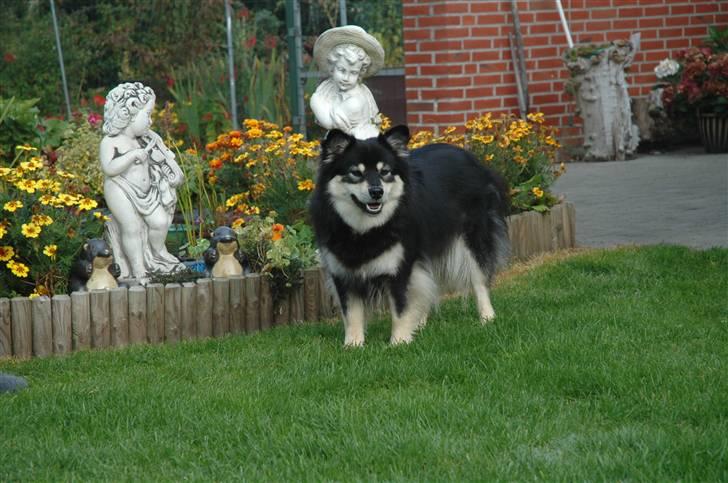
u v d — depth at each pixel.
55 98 24.34
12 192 9.95
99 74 26.27
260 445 6.18
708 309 9.02
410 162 8.89
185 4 24.73
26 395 7.27
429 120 17.84
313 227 8.73
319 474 5.73
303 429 6.40
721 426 6.14
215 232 9.78
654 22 19.34
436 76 17.66
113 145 9.59
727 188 15.05
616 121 18.11
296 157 11.16
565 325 8.60
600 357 7.57
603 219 13.54
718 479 5.48
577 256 11.35
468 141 12.08
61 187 10.53
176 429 6.52
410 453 5.98
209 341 8.87
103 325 8.86
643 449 5.85
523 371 7.38
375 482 5.57
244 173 11.52
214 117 17.11
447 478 5.62
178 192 11.44
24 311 8.62
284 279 9.50
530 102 18.28
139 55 25.05
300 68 18.75
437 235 8.91
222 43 24.12
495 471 5.68
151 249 9.94
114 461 6.06
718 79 18.03
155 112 17.17
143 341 9.03
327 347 8.48
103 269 9.36
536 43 18.19
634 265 10.71
